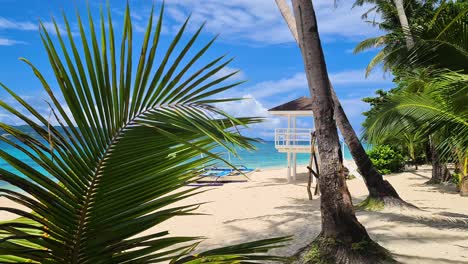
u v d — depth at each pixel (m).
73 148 1.44
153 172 1.57
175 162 1.60
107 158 1.50
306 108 20.69
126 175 1.53
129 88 1.48
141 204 1.58
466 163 14.32
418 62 9.17
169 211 1.59
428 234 8.20
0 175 1.36
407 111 8.39
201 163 1.65
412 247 7.25
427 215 9.93
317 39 6.83
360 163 11.27
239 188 18.14
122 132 1.51
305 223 9.74
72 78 1.41
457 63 8.60
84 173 1.47
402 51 10.84
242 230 9.21
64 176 1.44
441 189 16.28
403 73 10.19
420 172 25.56
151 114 1.50
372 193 11.18
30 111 1.37
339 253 6.16
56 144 1.42
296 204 13.17
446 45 8.55
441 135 8.70
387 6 21.61
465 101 7.43
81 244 1.52
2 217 10.28
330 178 6.52
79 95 1.43
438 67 8.87
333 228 6.38
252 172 27.38
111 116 1.48
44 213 1.45
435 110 8.00
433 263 6.26
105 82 1.44
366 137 9.08
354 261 6.05
